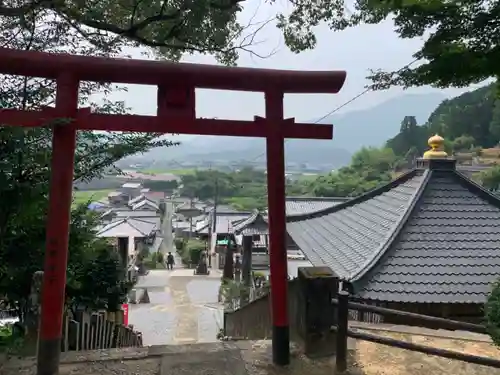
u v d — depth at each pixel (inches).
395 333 240.2
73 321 219.3
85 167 229.6
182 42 281.7
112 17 265.6
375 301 289.4
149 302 935.7
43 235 221.0
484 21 125.7
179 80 164.4
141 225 1763.0
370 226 397.4
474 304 288.7
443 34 131.1
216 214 1576.0
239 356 184.7
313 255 390.0
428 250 335.0
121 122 161.0
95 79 161.2
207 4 249.4
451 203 385.7
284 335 176.4
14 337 208.1
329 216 500.1
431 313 294.0
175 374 167.8
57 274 156.5
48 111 155.5
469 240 346.9
